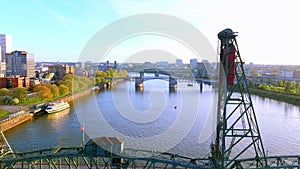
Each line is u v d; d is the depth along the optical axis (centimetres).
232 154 5272
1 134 5078
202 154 4947
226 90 3075
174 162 3005
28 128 7750
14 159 3316
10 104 10794
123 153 3309
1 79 14050
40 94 11831
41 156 3269
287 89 16550
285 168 3316
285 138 6700
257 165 3203
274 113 10225
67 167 4194
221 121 3259
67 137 6700
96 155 3130
